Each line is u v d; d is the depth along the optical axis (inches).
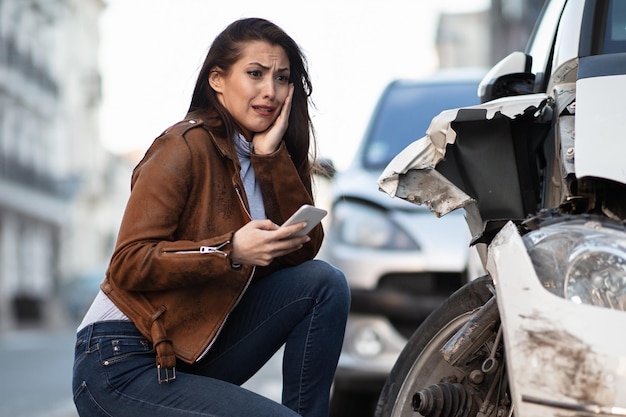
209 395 136.1
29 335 1331.2
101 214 2721.5
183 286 137.2
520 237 117.3
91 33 2514.8
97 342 139.9
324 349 146.9
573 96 136.3
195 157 140.3
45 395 467.8
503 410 131.5
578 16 149.3
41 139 2112.5
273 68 145.6
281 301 146.9
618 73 135.1
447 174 139.8
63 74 2284.7
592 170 121.3
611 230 115.5
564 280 111.7
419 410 133.1
